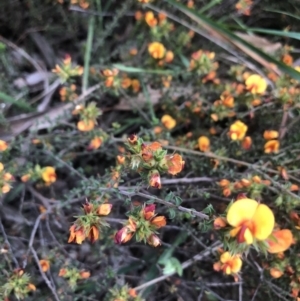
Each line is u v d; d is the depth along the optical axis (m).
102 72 0.17
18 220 0.17
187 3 0.18
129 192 0.12
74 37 0.18
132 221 0.11
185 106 0.17
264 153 0.16
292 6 0.18
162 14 0.17
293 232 0.14
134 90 0.17
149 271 0.16
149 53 0.17
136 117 0.18
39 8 0.17
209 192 0.15
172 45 0.18
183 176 0.16
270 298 0.15
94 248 0.16
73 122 0.18
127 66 0.17
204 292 0.17
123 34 0.19
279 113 0.16
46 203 0.16
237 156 0.16
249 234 0.10
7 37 0.19
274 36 0.19
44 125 0.17
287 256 0.15
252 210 0.10
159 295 0.17
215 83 0.16
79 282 0.15
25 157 0.16
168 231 0.17
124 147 0.16
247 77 0.16
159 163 0.11
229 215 0.10
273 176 0.15
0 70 0.17
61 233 0.17
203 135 0.17
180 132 0.18
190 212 0.11
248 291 0.16
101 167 0.18
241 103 0.16
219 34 0.16
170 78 0.17
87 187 0.14
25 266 0.14
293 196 0.14
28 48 0.19
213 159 0.15
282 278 0.15
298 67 0.16
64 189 0.18
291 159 0.15
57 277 0.16
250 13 0.18
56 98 0.18
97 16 0.18
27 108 0.17
